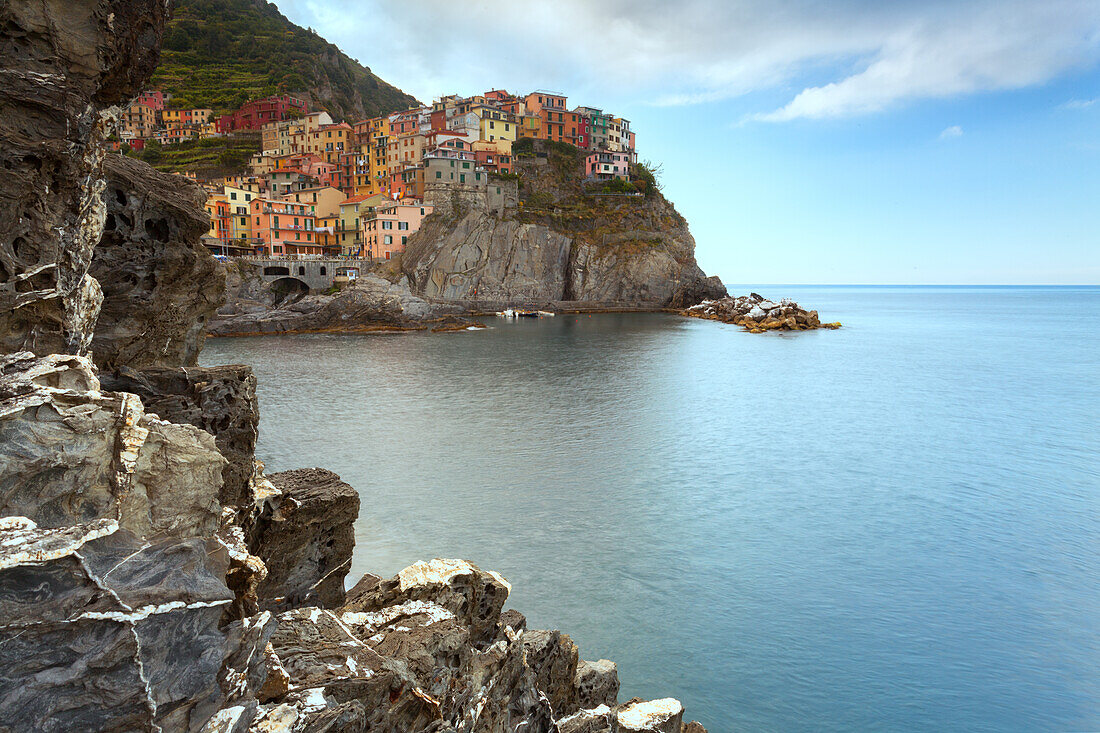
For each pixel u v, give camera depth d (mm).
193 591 6777
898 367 93812
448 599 13047
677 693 20891
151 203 15000
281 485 16438
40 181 9711
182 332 16422
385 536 31719
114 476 7570
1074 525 34469
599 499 37312
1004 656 23016
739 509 36281
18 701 5777
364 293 132125
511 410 60875
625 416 59156
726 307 166000
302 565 15961
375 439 49812
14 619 5844
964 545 31891
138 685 6297
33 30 9523
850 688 21219
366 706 9141
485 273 161500
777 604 26125
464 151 166750
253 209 151750
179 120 198750
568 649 15883
